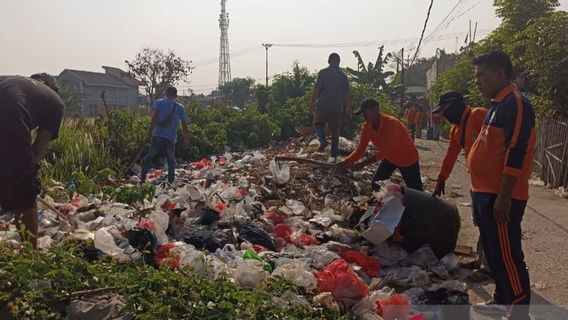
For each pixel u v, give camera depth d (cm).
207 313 319
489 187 396
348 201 768
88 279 348
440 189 554
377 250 542
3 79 465
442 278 502
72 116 1349
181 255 421
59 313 323
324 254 496
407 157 655
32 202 450
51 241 479
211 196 628
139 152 1147
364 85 1770
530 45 1117
